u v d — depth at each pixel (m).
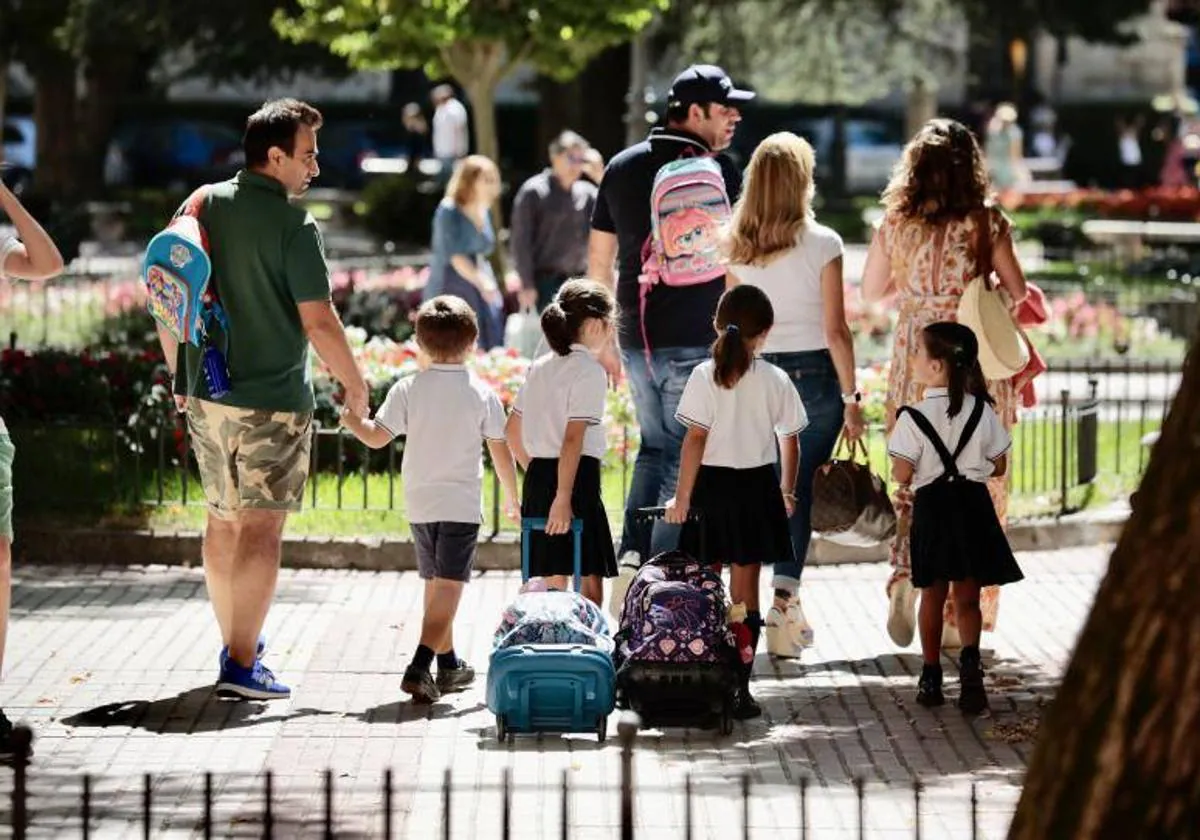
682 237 22.39
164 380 33.56
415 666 20.05
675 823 16.08
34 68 98.56
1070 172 121.44
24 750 12.45
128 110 114.94
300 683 20.92
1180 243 70.25
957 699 20.38
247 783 17.28
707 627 18.77
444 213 36.75
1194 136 112.31
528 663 18.38
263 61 88.19
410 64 53.28
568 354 20.92
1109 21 96.94
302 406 20.19
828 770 17.83
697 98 23.05
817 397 21.98
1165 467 9.97
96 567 26.86
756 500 20.38
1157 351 49.47
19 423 31.72
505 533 27.50
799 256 21.78
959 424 20.11
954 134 21.97
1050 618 24.31
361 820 16.11
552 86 91.94
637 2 51.12
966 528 19.94
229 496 20.09
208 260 19.62
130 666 21.45
